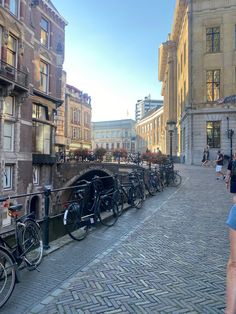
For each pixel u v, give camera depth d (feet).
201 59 109.60
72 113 178.29
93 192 25.76
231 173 24.53
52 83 86.79
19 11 67.10
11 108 66.69
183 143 126.62
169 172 54.39
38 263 17.10
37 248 17.44
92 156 107.14
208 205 35.35
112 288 14.42
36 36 78.07
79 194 23.67
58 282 15.05
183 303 13.01
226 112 104.06
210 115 106.11
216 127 106.11
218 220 28.02
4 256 13.14
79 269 16.71
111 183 30.22
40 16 80.38
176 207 34.55
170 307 12.67
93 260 18.10
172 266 17.17
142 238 22.66
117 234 23.77
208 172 73.77
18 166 67.31
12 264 13.26
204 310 12.44
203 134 106.73
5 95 62.23
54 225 23.18
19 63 67.41
